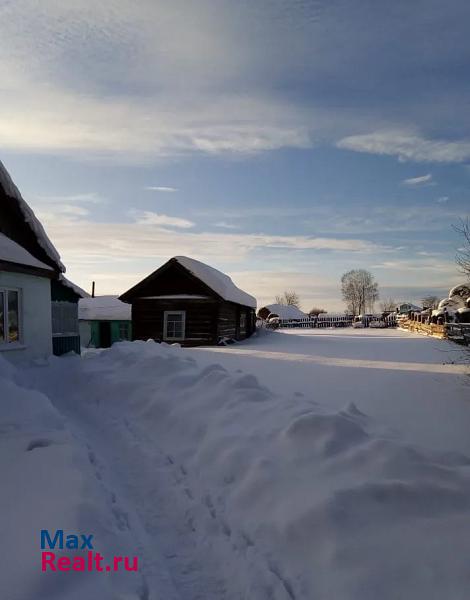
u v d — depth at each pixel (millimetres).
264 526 3945
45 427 5973
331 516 3770
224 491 4633
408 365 13148
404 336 27500
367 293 87000
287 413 5777
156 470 5406
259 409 6137
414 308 58219
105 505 4133
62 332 14453
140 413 7328
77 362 10984
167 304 23828
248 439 5297
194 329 23453
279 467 4633
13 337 10906
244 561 3664
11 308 10914
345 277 88438
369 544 3539
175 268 24000
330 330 39625
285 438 5082
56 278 12672
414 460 4531
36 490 4238
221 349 19750
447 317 24438
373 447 4684
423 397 8734
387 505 3941
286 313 57156
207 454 5336
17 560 3242
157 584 3379
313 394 9195
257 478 4480
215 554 3850
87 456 5203
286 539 3742
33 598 2891
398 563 3340
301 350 18906
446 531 3619
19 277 11047
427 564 3303
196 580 3547
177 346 17016
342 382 10445
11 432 5664
